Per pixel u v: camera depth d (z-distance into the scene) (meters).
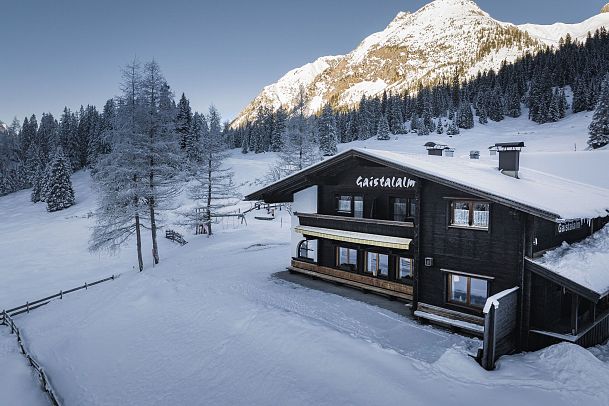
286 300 19.25
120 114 30.11
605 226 19.84
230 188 46.66
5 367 17.70
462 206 15.48
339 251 22.11
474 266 15.07
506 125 126.94
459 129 124.75
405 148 106.50
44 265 38.16
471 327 14.62
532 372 11.55
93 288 29.00
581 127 103.81
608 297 16.91
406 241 17.47
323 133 86.88
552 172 31.84
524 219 13.71
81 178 90.50
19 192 92.19
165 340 17.12
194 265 29.34
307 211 23.47
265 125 124.69
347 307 18.03
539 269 13.39
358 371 12.10
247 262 28.72
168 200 33.75
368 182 20.06
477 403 10.20
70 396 14.62
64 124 111.88
